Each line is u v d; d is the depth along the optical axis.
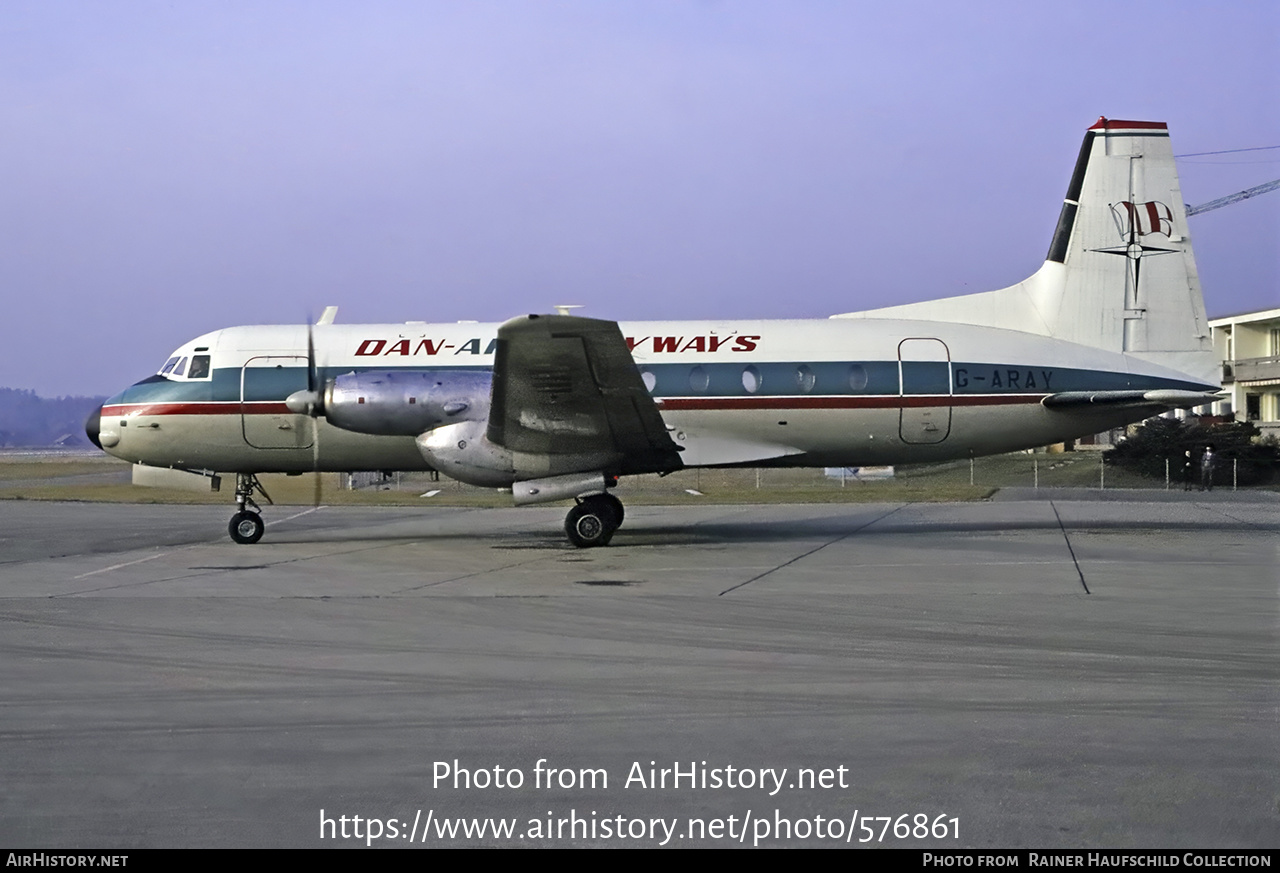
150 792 5.43
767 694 7.25
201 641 9.25
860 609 10.71
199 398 18.39
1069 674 7.76
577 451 16.73
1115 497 30.00
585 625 9.90
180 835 4.89
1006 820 4.96
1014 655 8.43
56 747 6.18
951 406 18.22
